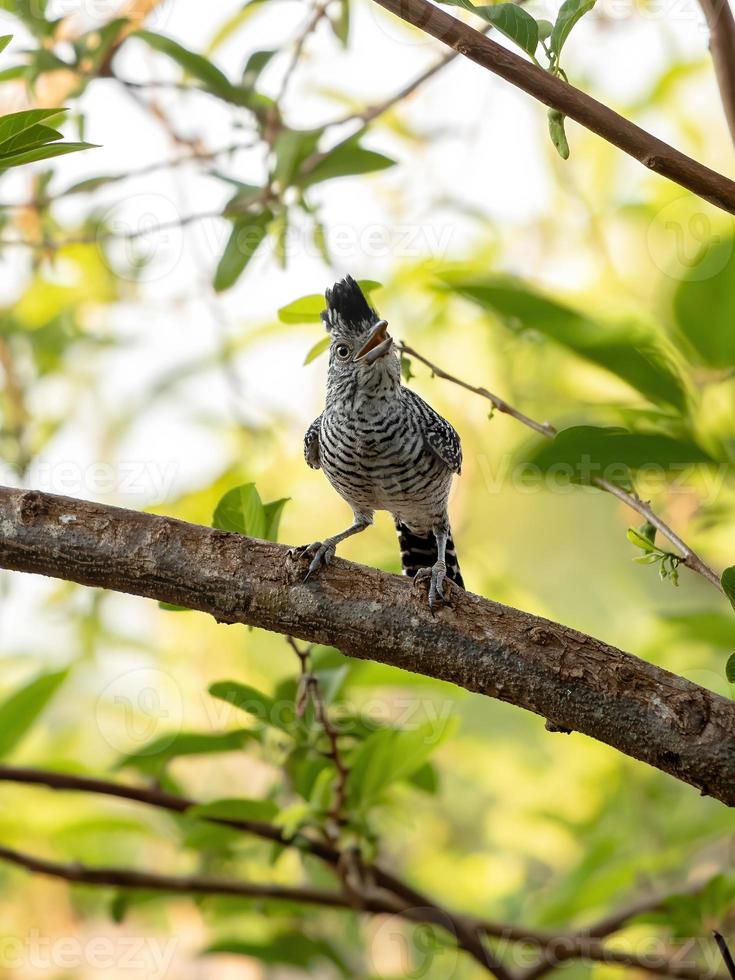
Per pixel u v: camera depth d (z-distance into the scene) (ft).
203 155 27.71
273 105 26.00
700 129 31.91
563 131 13.69
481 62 13.05
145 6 26.35
